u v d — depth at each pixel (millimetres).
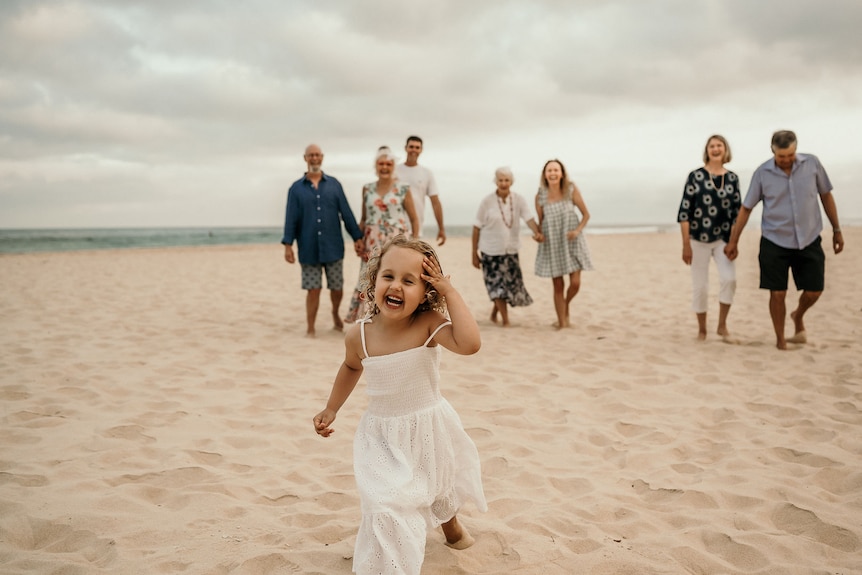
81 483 3197
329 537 2729
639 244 26047
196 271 15242
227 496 3115
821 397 4605
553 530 2775
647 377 5270
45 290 11094
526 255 21281
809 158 5828
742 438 3906
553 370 5555
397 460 2240
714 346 6324
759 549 2588
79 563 2461
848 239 21797
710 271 13867
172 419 4297
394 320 2398
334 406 2547
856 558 2535
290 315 8648
